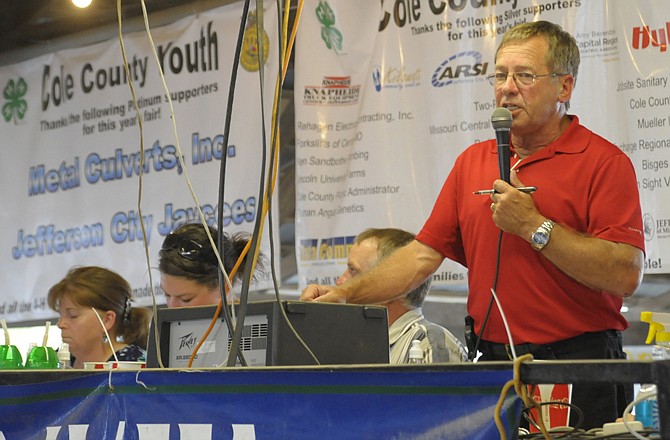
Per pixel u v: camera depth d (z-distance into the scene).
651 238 5.32
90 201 7.38
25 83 7.78
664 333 3.42
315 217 6.23
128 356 5.35
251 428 2.24
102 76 7.40
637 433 2.04
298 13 2.77
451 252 4.11
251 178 6.59
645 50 5.43
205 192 6.80
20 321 7.64
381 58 6.21
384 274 3.99
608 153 3.77
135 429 2.36
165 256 4.33
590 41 5.56
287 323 2.77
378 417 2.13
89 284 5.43
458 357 4.91
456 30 6.00
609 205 3.68
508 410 1.99
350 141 6.24
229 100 2.76
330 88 6.29
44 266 7.57
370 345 2.99
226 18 6.82
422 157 6.06
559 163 3.81
